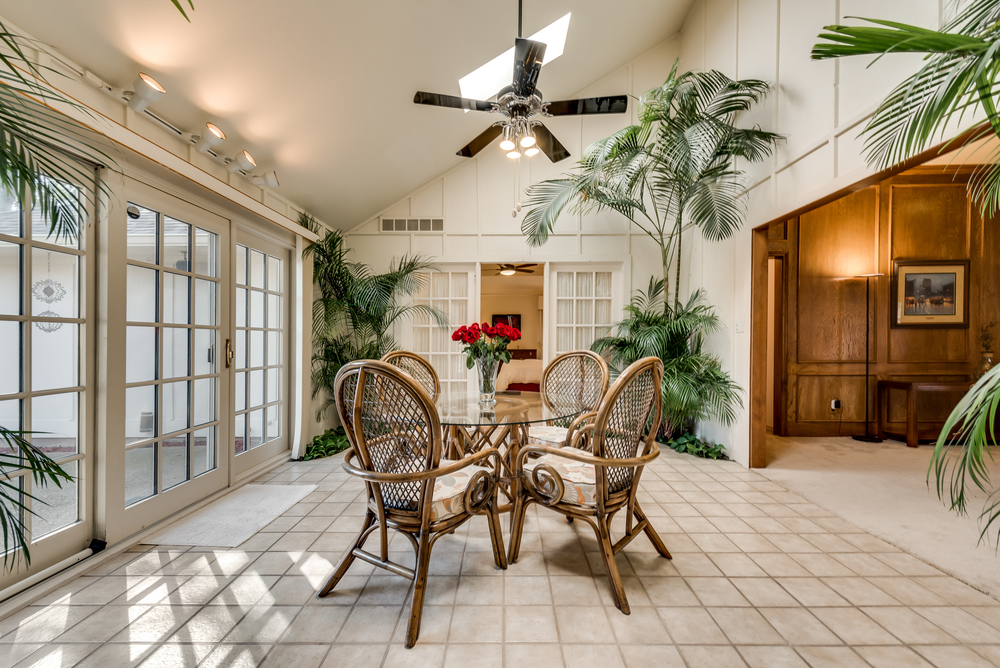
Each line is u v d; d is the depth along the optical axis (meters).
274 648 1.34
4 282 1.60
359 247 4.59
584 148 4.56
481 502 1.67
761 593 1.63
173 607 1.54
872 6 2.19
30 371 1.66
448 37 2.80
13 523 1.03
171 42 1.88
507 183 4.60
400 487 1.48
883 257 4.11
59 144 1.70
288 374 3.55
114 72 1.85
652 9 3.93
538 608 1.54
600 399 2.35
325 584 1.61
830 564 1.84
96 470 1.91
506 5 2.81
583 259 4.55
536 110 2.60
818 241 4.16
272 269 3.37
